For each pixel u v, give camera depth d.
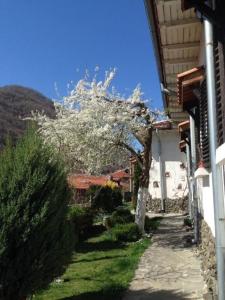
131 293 4.92
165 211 16.56
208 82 3.20
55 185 3.94
